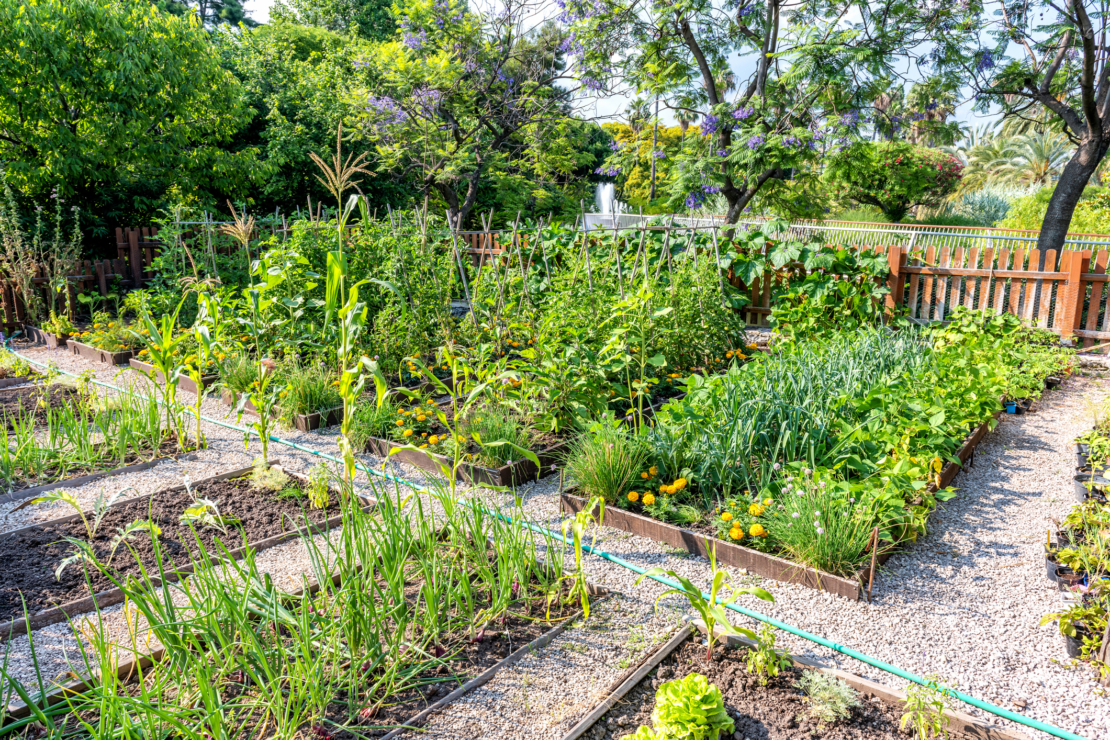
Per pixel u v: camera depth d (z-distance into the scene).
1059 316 7.74
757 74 11.80
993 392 4.94
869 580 2.98
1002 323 6.95
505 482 4.13
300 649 2.31
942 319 8.27
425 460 4.49
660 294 6.53
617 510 3.62
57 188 9.67
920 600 2.96
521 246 10.15
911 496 3.53
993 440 4.96
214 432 5.23
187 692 2.24
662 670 2.48
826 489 3.32
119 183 12.72
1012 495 4.02
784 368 4.61
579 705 2.31
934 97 11.32
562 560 3.24
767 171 11.45
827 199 20.84
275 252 6.42
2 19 10.27
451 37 13.36
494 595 2.81
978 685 2.41
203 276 9.10
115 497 2.74
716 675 2.45
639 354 5.77
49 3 10.64
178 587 3.00
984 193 30.72
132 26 11.48
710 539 3.29
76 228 10.44
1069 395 6.07
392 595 2.59
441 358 6.15
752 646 2.56
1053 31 9.95
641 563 3.29
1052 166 32.69
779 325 8.24
